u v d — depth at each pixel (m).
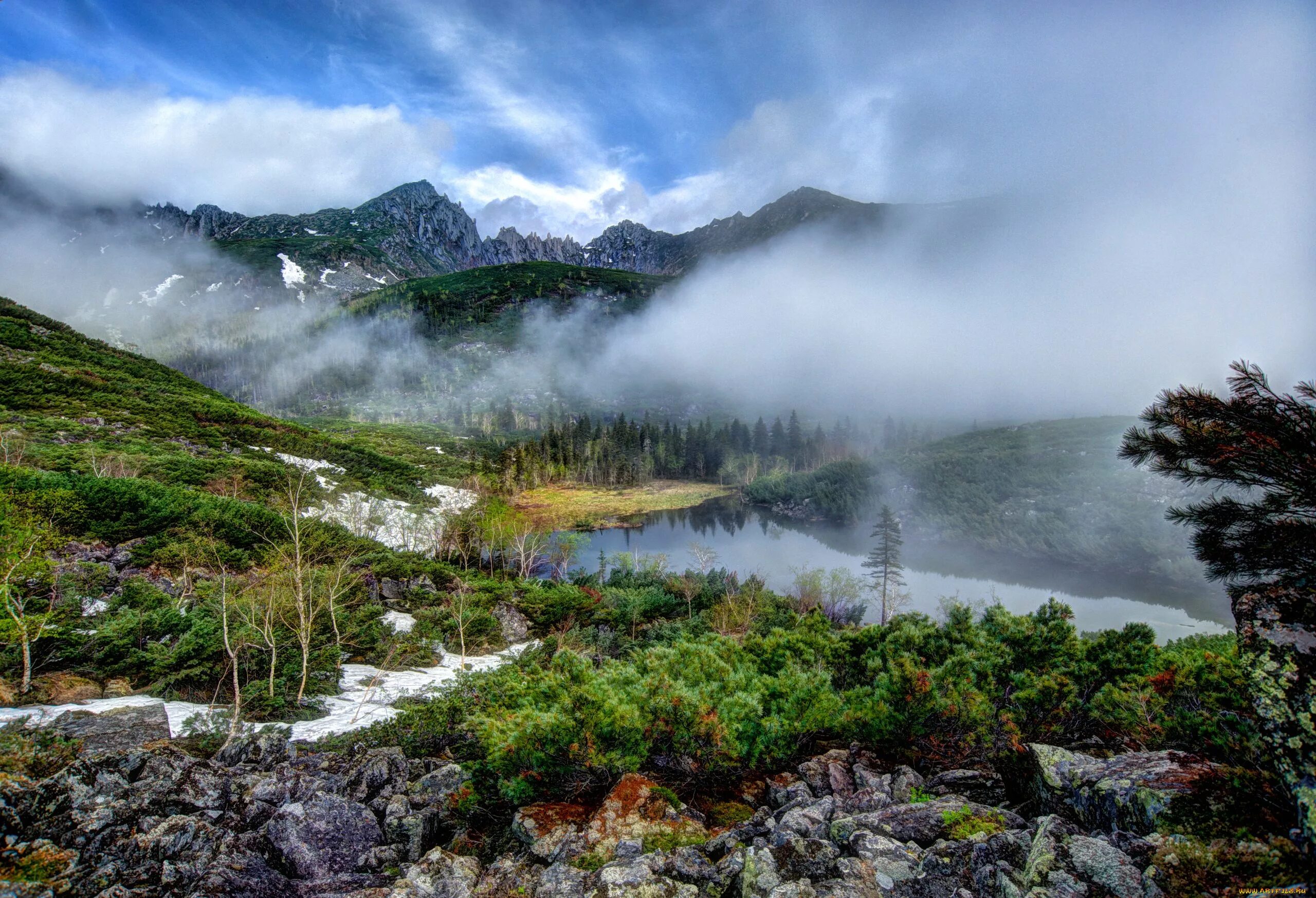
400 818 10.08
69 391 64.69
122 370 82.06
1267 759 5.61
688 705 10.85
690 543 99.00
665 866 7.58
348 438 137.88
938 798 9.60
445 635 33.28
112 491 30.95
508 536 66.06
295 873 8.55
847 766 11.21
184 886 7.36
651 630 38.00
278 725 16.03
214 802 9.75
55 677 16.89
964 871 6.65
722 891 7.18
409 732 15.69
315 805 9.51
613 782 10.60
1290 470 5.73
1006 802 9.38
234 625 20.75
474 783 11.47
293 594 23.33
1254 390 6.17
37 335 80.25
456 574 43.78
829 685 13.12
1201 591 83.38
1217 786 5.82
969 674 12.34
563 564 70.19
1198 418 6.50
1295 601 5.82
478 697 18.61
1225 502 6.48
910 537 114.56
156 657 18.25
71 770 8.95
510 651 34.31
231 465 56.62
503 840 9.86
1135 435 6.95
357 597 29.88
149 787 9.30
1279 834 5.07
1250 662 5.69
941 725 11.46
